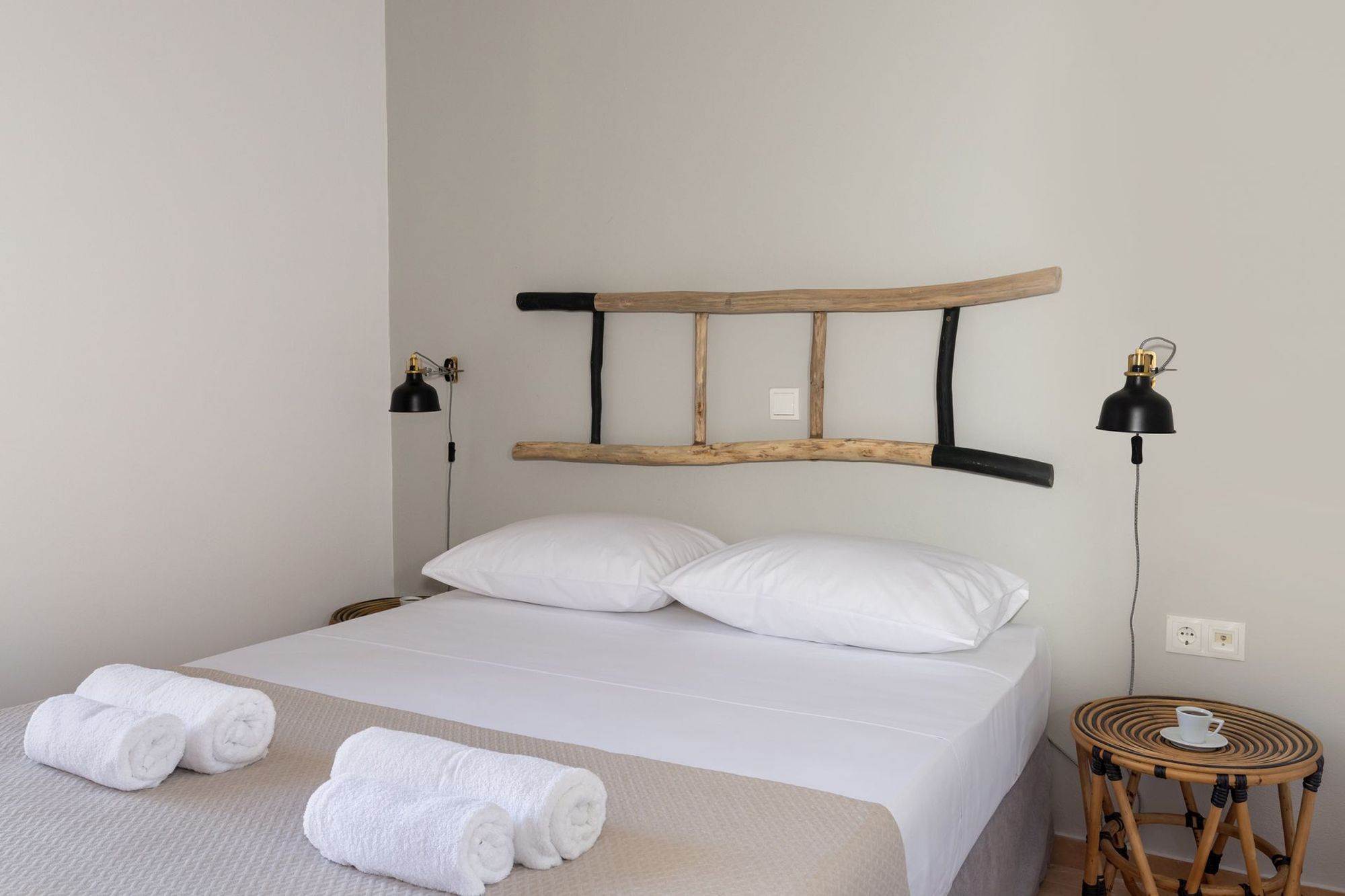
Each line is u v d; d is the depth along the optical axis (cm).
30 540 241
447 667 205
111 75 253
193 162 273
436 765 130
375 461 332
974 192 251
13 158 235
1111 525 239
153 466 266
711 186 283
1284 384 221
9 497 237
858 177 264
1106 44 234
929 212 256
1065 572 244
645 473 294
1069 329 241
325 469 314
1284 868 206
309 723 169
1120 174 234
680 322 288
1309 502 220
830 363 269
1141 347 234
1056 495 244
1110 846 204
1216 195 225
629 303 289
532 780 123
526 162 309
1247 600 226
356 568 326
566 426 307
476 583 264
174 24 267
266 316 295
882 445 259
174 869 119
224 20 279
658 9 287
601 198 298
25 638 241
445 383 327
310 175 306
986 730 179
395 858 114
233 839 127
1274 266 221
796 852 124
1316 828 221
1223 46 223
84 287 249
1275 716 212
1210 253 226
